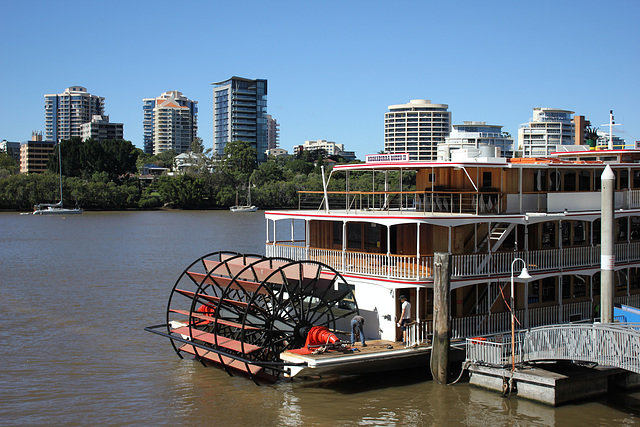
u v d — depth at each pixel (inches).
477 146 1238.3
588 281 1214.9
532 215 1091.9
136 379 1071.0
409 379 1032.2
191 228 4308.6
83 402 970.1
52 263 2479.1
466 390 983.6
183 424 889.5
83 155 7436.0
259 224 4714.6
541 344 970.7
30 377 1079.6
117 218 5428.2
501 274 1061.1
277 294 1188.5
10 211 6259.8
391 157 1143.6
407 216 1027.9
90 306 1636.3
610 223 968.3
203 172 7081.7
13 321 1467.8
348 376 1051.9
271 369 1004.6
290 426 877.2
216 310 1093.8
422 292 1042.7
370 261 1102.4
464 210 1136.2
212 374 1093.8
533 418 885.2
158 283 1991.9
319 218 1163.9
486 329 1060.5
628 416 892.6
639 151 1306.6
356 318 1010.1
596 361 909.8
